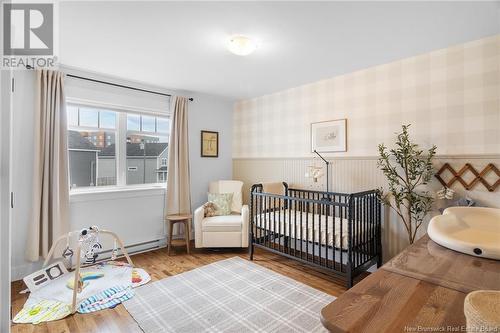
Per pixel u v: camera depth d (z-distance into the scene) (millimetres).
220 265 3094
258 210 3551
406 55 2602
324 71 3072
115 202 3379
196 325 1951
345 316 800
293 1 1740
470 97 2289
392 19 1951
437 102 2467
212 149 4395
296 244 3232
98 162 3375
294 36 2225
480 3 1746
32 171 2730
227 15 1909
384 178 2816
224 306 2203
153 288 2518
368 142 2949
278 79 3383
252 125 4375
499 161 2156
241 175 4555
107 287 2494
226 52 2553
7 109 1062
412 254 1329
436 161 2473
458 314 800
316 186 3453
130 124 3631
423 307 842
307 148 3564
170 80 3438
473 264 1193
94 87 3189
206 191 4336
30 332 1864
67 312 2084
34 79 2758
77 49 2475
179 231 3912
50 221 2811
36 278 2428
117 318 2041
